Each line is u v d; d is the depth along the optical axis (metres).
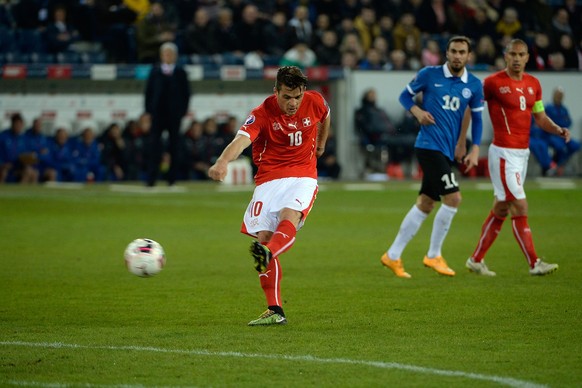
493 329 29.34
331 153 104.00
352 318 31.38
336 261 46.53
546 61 112.19
